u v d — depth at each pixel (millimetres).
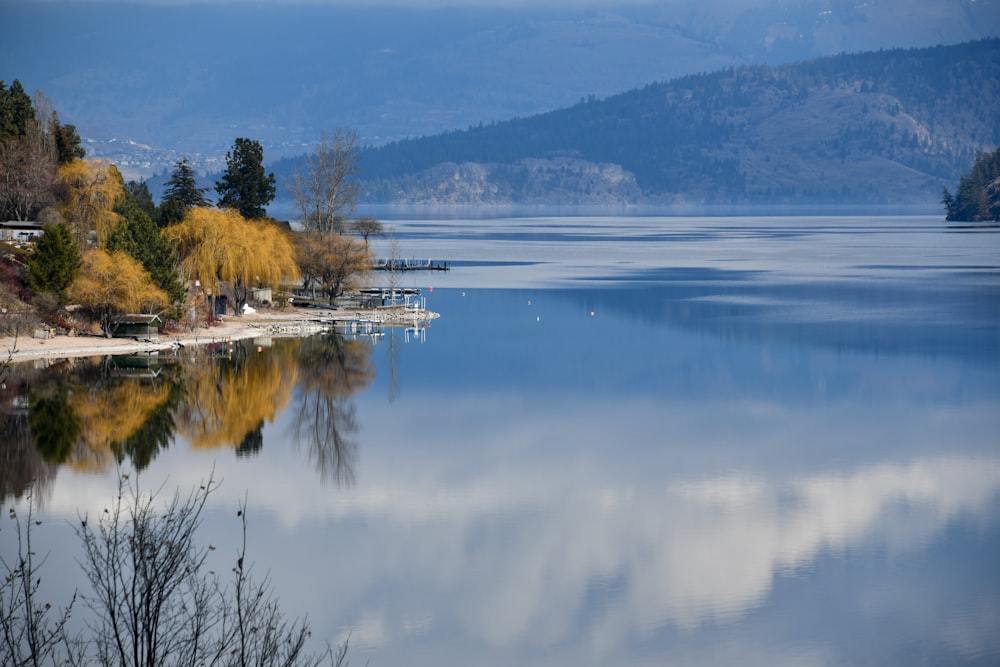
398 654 107438
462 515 144625
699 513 146750
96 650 87062
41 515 134750
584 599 120125
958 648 109625
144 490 148750
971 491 155750
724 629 113625
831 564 129625
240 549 130000
